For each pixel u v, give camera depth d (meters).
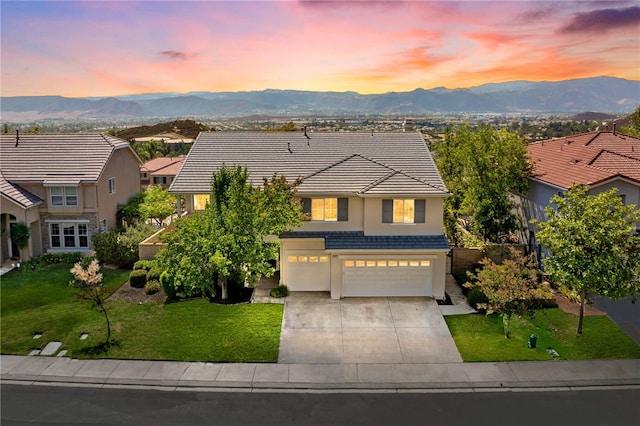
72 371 16.17
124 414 13.84
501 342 18.14
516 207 31.05
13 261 28.36
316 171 24.77
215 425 13.30
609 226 16.98
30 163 30.67
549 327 19.23
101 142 32.66
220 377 15.84
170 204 35.59
